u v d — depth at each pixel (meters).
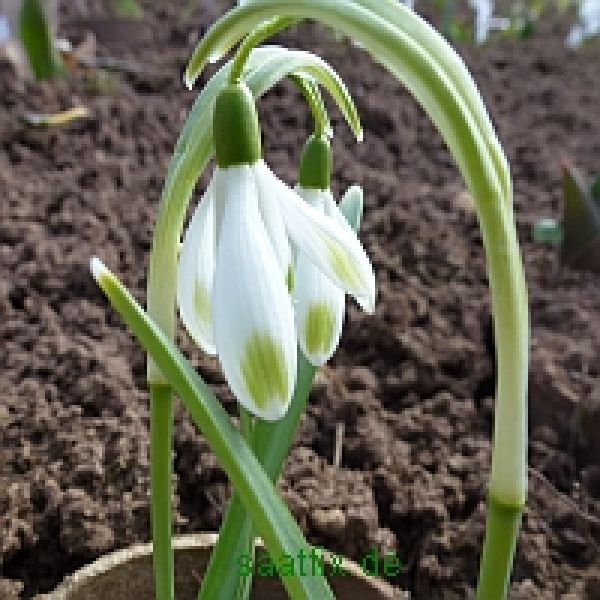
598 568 0.24
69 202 0.36
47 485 0.23
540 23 0.67
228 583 0.17
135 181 0.38
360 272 0.13
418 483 0.25
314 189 0.14
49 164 0.38
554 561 0.24
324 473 0.25
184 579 0.20
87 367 0.27
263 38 0.12
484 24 0.63
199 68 0.13
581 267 0.36
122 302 0.13
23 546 0.22
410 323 0.31
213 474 0.24
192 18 0.56
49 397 0.26
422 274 0.34
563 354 0.30
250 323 0.12
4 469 0.24
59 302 0.31
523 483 0.14
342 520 0.23
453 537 0.24
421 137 0.44
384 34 0.12
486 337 0.31
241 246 0.12
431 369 0.30
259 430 0.17
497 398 0.14
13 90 0.42
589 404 0.27
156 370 0.15
